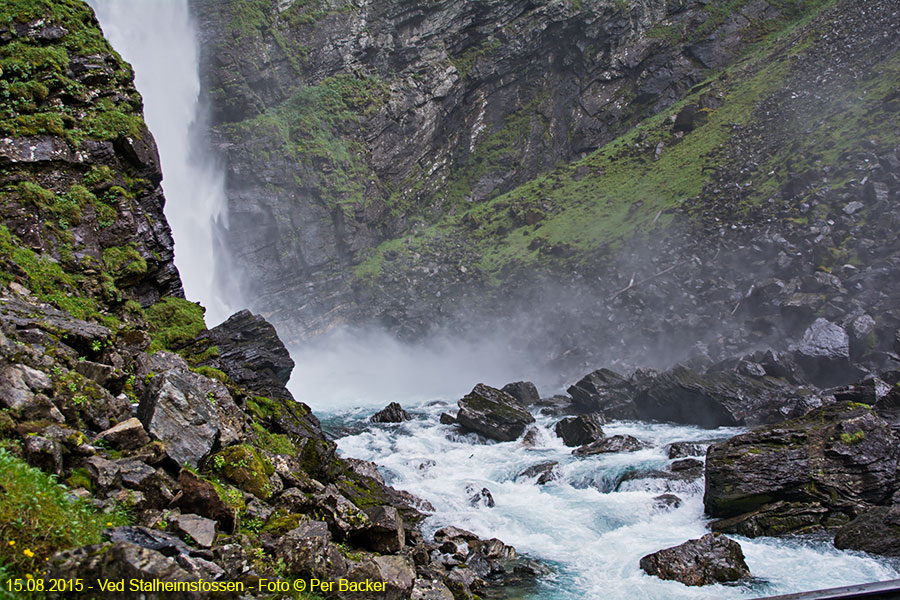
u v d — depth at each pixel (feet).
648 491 48.96
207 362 45.80
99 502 21.48
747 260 106.52
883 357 72.79
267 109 143.33
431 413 84.58
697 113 158.51
